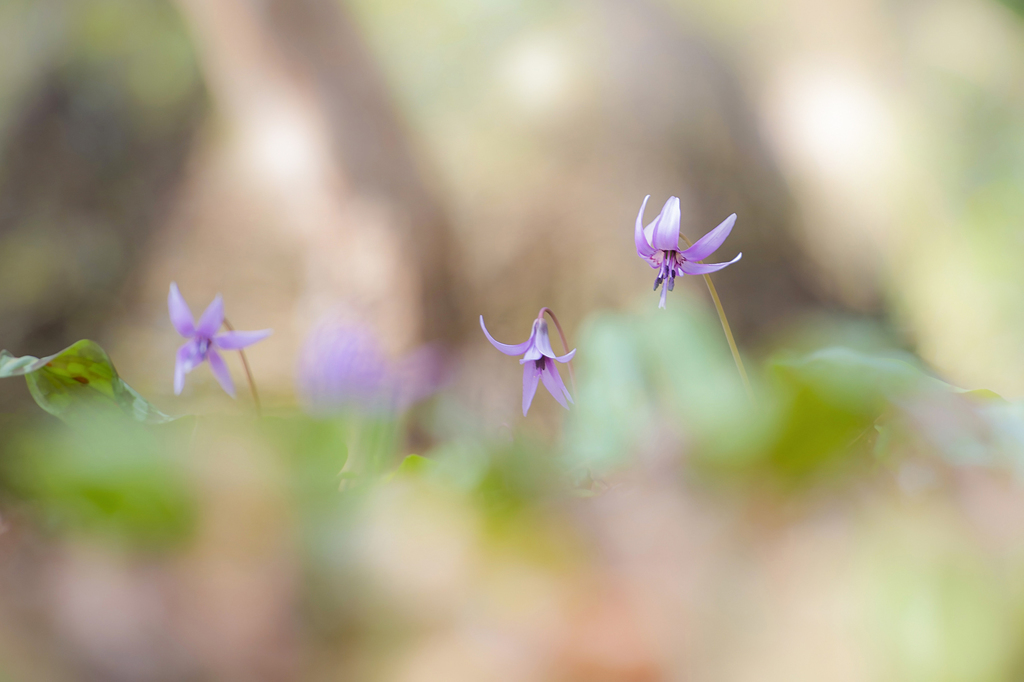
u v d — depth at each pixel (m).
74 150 6.66
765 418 0.98
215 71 5.30
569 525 0.77
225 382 1.50
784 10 4.60
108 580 0.74
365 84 4.84
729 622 0.72
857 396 1.14
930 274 4.46
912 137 4.57
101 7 6.37
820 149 4.58
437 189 4.66
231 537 0.79
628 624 0.73
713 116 4.53
